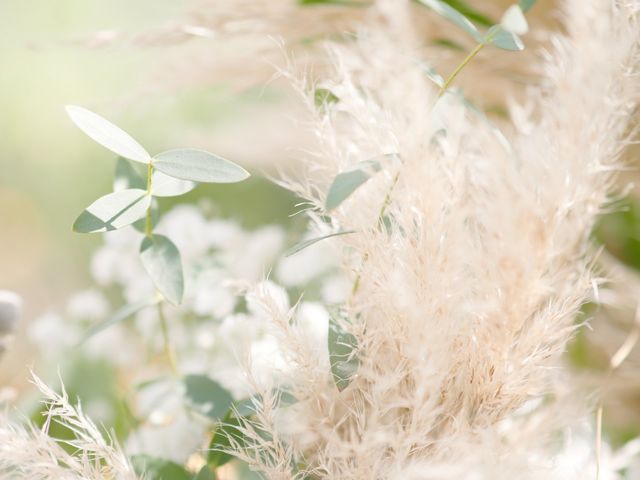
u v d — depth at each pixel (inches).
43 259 63.6
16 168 75.4
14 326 21.7
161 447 22.8
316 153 19.2
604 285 27.9
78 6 79.8
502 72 27.3
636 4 18.2
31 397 24.1
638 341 27.4
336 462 18.3
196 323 27.7
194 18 27.0
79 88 76.2
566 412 18.6
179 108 47.9
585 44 17.8
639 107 20.0
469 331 18.3
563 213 17.8
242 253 26.9
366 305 18.2
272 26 26.9
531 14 26.8
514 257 17.2
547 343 18.7
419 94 17.3
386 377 18.0
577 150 17.6
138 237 27.2
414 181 17.5
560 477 18.3
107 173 77.4
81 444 18.5
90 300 27.9
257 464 18.7
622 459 21.1
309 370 18.5
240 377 21.9
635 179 26.5
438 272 17.7
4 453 18.1
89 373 25.1
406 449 17.6
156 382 23.6
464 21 18.8
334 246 19.3
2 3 81.8
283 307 19.3
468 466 17.2
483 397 18.4
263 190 53.6
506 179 17.4
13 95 77.3
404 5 17.6
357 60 19.7
